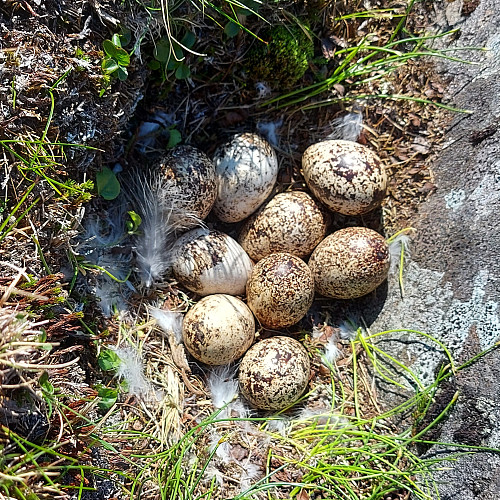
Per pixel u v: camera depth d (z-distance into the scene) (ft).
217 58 0.90
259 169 0.89
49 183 0.72
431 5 0.95
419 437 0.87
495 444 0.78
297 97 0.95
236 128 0.96
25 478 0.60
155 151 0.92
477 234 0.84
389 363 0.92
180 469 0.77
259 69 0.90
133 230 0.89
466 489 0.80
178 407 0.86
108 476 0.74
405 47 0.96
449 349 0.85
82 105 0.74
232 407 0.90
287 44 0.88
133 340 0.87
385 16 0.94
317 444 0.87
